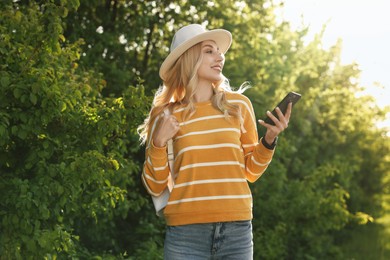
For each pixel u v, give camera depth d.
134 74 10.97
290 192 13.38
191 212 3.38
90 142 6.86
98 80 8.06
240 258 3.43
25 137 6.14
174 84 3.64
